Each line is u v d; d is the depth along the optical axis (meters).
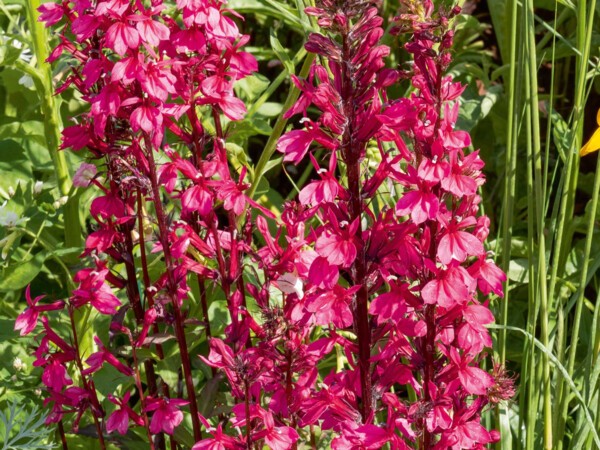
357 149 0.77
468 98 1.34
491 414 1.04
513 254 1.18
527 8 0.99
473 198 0.79
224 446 0.83
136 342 0.88
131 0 0.82
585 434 0.96
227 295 0.88
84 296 0.87
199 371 1.10
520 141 1.42
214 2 0.84
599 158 0.96
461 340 0.80
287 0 1.38
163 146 0.92
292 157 0.77
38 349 0.88
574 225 1.20
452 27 0.78
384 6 1.49
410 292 0.78
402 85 1.47
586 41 1.01
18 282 1.09
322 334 1.08
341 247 0.77
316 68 0.78
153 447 0.88
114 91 0.83
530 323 1.00
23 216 1.14
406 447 0.80
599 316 1.08
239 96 1.26
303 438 0.93
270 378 0.85
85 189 1.09
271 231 1.21
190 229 0.87
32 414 0.95
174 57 0.85
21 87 1.37
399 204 0.76
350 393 0.82
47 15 0.87
